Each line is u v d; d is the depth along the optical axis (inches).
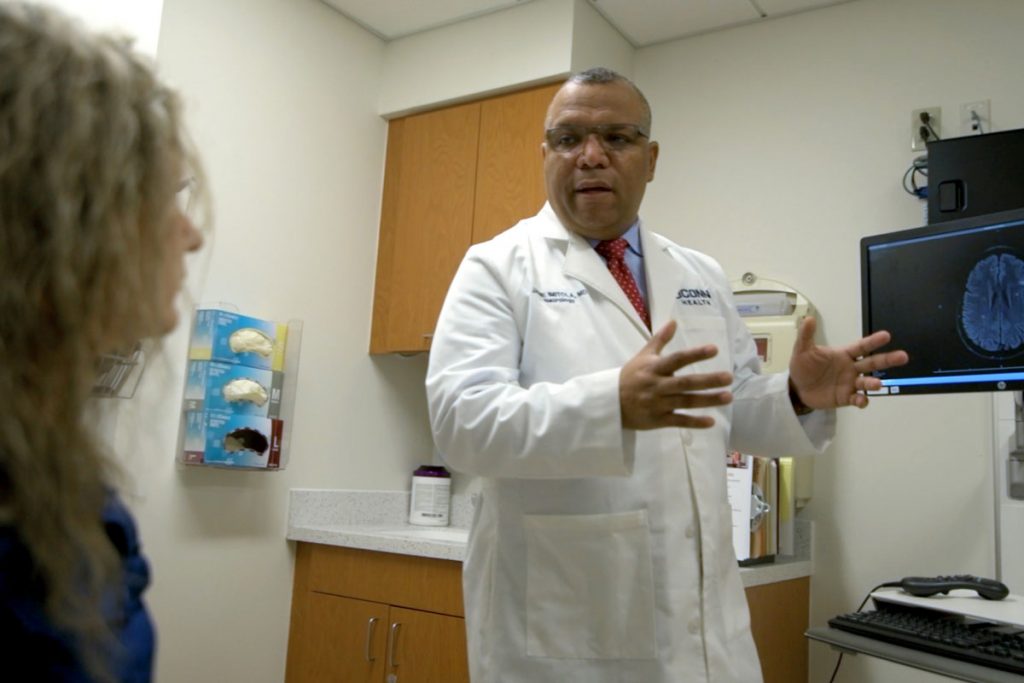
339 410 104.0
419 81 109.9
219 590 89.1
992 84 86.5
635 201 55.3
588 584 47.7
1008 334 52.1
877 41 93.9
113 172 18.3
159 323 20.5
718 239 100.4
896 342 57.1
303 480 98.9
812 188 95.0
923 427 84.8
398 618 86.7
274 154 97.8
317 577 94.5
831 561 87.7
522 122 101.1
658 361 37.6
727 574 51.5
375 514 106.8
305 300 100.4
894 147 90.7
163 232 20.1
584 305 52.6
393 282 108.3
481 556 51.9
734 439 55.2
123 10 72.1
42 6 19.3
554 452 40.8
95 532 17.8
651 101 109.3
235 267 92.4
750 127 100.7
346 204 106.8
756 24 102.7
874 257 59.3
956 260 55.4
